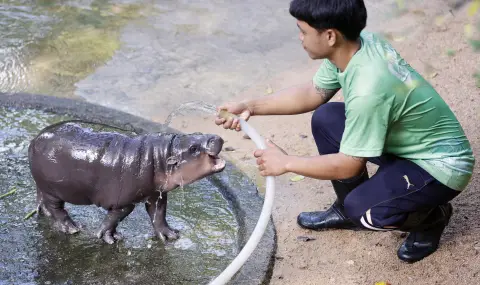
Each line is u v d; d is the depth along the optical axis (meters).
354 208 3.64
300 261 3.92
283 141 5.19
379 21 7.01
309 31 3.18
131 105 5.58
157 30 6.86
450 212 3.81
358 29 3.15
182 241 4.08
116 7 7.31
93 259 3.92
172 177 3.85
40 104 5.32
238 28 6.98
